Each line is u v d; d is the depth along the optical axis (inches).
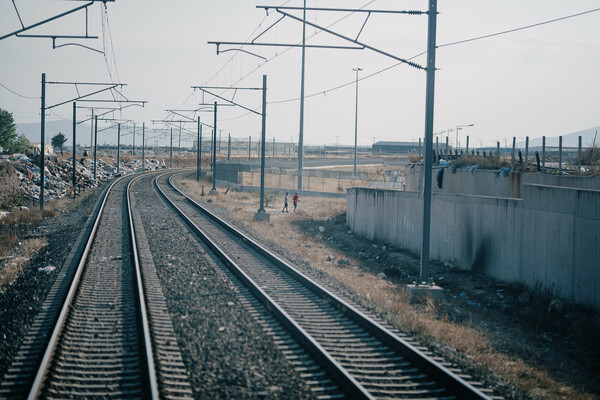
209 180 3346.5
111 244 922.1
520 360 463.5
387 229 1108.5
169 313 512.4
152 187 2444.6
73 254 819.4
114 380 352.5
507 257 746.2
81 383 347.6
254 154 7460.6
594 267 582.6
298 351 409.4
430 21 648.4
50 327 458.9
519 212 719.7
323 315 518.9
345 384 343.6
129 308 527.2
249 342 429.1
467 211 838.5
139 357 390.6
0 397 323.6
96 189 2288.4
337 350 414.6
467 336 503.8
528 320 588.7
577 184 847.7
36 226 1190.9
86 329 458.3
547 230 662.5
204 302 552.7
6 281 652.7
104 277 667.4
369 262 965.2
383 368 384.5
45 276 669.9
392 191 1083.3
